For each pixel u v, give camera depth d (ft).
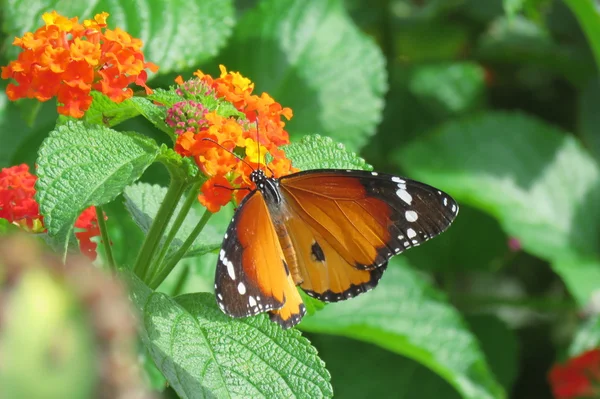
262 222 1.62
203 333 1.59
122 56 1.65
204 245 1.73
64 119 1.69
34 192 1.67
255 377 1.58
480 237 2.79
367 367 2.37
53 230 1.54
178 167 1.63
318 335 2.42
